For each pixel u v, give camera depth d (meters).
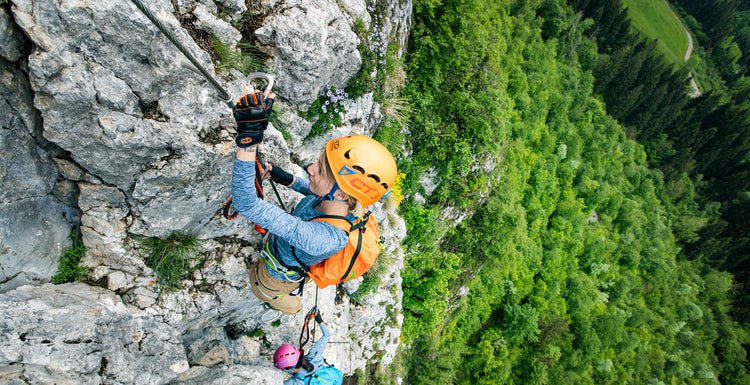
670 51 90.75
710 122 77.12
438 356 22.61
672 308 53.78
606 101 63.69
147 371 3.89
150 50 2.88
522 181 32.69
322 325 4.83
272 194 4.30
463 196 16.94
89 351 3.33
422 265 15.35
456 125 14.04
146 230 3.60
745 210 67.88
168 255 3.80
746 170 69.62
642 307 47.69
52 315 3.07
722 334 57.66
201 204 3.69
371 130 8.05
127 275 3.69
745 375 54.72
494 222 20.69
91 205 3.35
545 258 35.88
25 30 2.42
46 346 3.03
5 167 2.78
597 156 49.12
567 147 41.72
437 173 14.91
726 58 96.12
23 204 2.99
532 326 30.58
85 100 2.76
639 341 43.38
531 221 33.47
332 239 2.51
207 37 3.57
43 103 2.69
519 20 37.25
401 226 11.05
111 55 2.75
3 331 2.82
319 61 4.61
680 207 68.69
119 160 3.12
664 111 67.62
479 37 13.20
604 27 65.25
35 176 2.98
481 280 26.77
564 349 36.12
